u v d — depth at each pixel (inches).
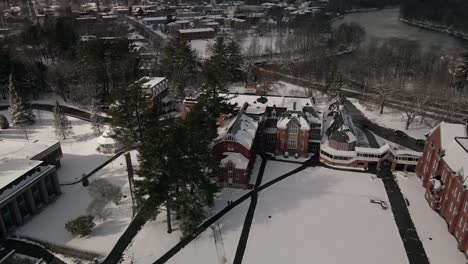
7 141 3919.8
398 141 4645.7
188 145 2812.5
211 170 3324.3
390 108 5689.0
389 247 2866.6
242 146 3585.1
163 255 2773.1
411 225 3105.3
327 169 3971.5
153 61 7106.3
